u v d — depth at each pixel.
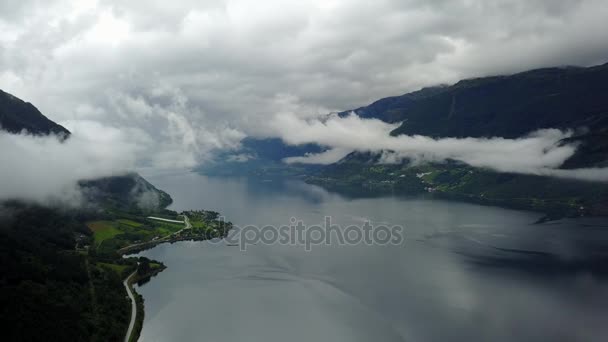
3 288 177.38
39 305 176.88
